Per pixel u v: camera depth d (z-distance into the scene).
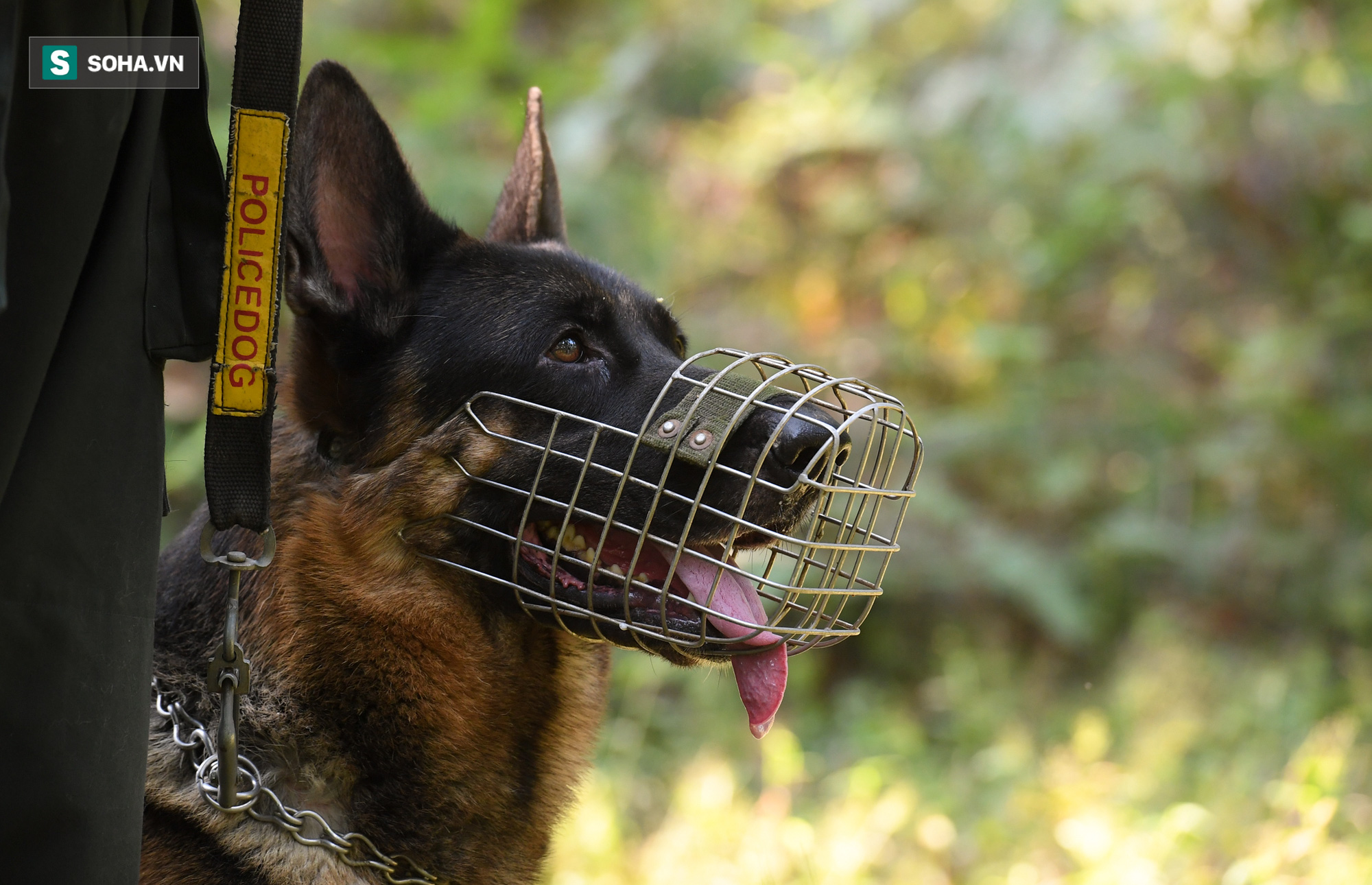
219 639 3.32
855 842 5.48
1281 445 8.77
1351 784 5.67
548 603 3.33
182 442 6.87
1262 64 9.79
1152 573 8.80
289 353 3.60
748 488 2.98
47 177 2.26
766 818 5.80
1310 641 8.15
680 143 11.20
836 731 7.53
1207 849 5.32
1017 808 6.05
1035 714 7.59
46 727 2.37
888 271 10.38
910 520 8.15
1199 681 7.36
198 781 3.10
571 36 11.95
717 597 3.31
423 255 3.65
